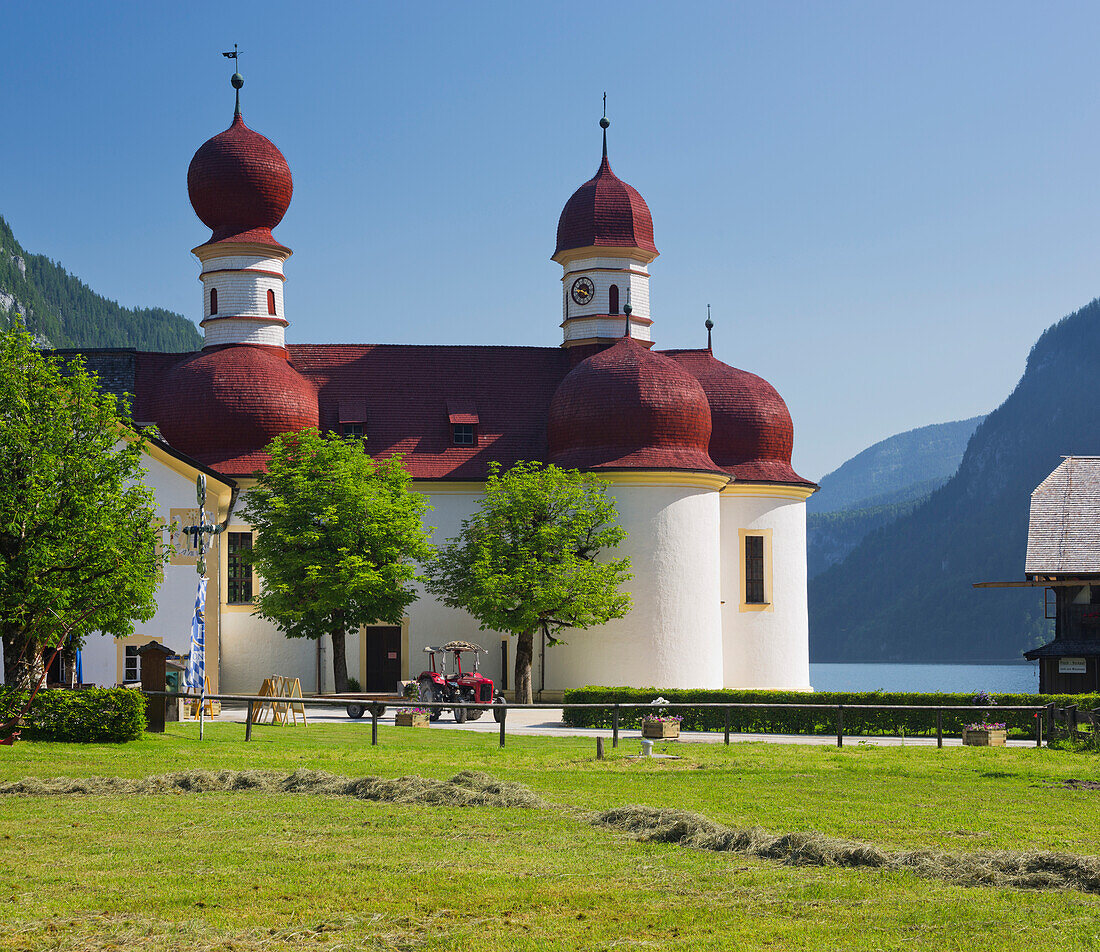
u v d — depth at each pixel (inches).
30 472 1200.2
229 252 2129.7
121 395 2090.3
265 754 1072.2
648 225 2316.7
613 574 1846.7
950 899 530.3
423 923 500.1
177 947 470.3
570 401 2030.0
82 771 926.4
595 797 808.3
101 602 1189.1
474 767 983.6
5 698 1119.6
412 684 1593.3
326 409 2116.1
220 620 1904.5
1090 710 1331.2
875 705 1320.1
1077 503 1770.4
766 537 2191.2
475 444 2114.9
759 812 747.4
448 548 1898.4
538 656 1989.4
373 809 747.4
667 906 522.3
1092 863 567.8
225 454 1984.5
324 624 1755.7
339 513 1745.8
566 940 476.7
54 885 555.8
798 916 507.2
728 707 1207.6
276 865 592.7
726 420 2212.1
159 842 649.0
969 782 895.7
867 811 754.2
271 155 2159.2
